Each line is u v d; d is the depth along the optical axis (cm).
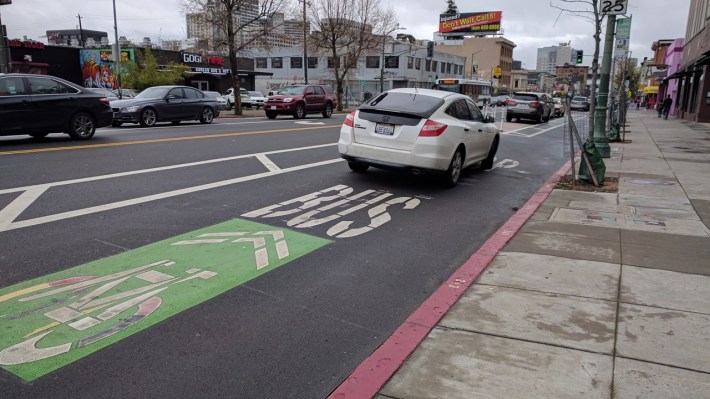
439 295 450
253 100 4262
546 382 317
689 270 509
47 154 1070
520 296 446
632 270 509
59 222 618
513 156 1436
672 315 409
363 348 372
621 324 394
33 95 1224
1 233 571
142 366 337
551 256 552
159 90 1945
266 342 374
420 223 698
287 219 681
